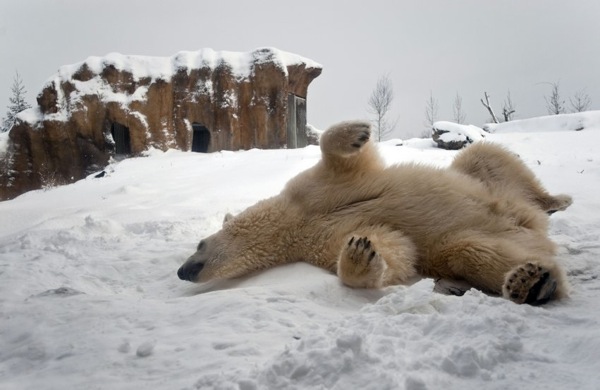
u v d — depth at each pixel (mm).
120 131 22500
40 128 22078
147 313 3646
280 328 3191
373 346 2621
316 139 26438
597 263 5125
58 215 11398
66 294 4312
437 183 4926
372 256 4023
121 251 6715
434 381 2348
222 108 21891
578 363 2525
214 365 2678
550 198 5957
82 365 2836
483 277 4324
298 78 23812
